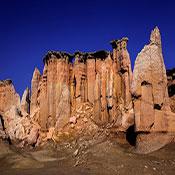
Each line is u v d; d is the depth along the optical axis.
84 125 58.59
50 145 54.41
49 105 62.28
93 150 39.69
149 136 38.78
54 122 61.16
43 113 62.88
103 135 50.56
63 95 61.78
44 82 64.88
